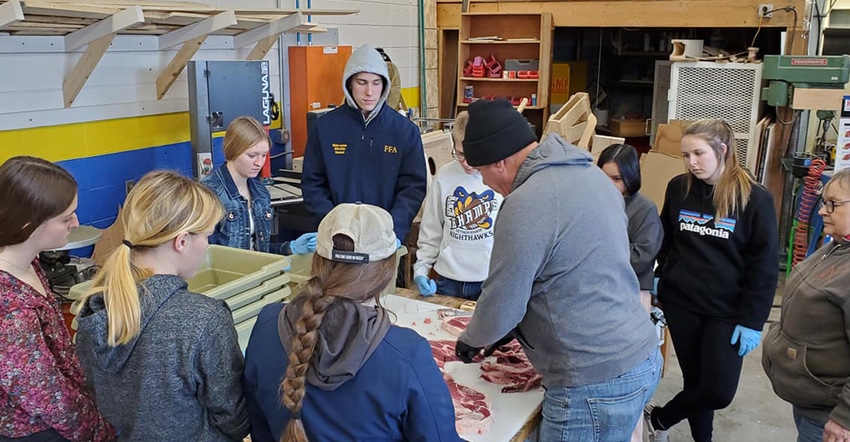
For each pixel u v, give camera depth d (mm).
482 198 2551
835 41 5691
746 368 3695
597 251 1550
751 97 4766
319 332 1145
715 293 2406
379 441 1177
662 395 3363
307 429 1167
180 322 1228
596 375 1578
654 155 4484
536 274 1542
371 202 2889
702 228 2426
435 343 2025
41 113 2910
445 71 6492
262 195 2705
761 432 3074
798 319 1930
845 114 4215
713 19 5207
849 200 1816
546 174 1562
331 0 4793
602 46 7094
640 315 1672
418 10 5953
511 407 1708
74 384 1519
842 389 1745
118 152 3309
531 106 6031
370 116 2857
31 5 2334
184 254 1303
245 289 1904
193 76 3312
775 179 5090
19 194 1440
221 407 1271
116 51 3223
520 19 6090
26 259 1511
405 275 3846
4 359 1342
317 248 1210
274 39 3855
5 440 1410
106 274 1265
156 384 1230
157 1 3105
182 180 1318
